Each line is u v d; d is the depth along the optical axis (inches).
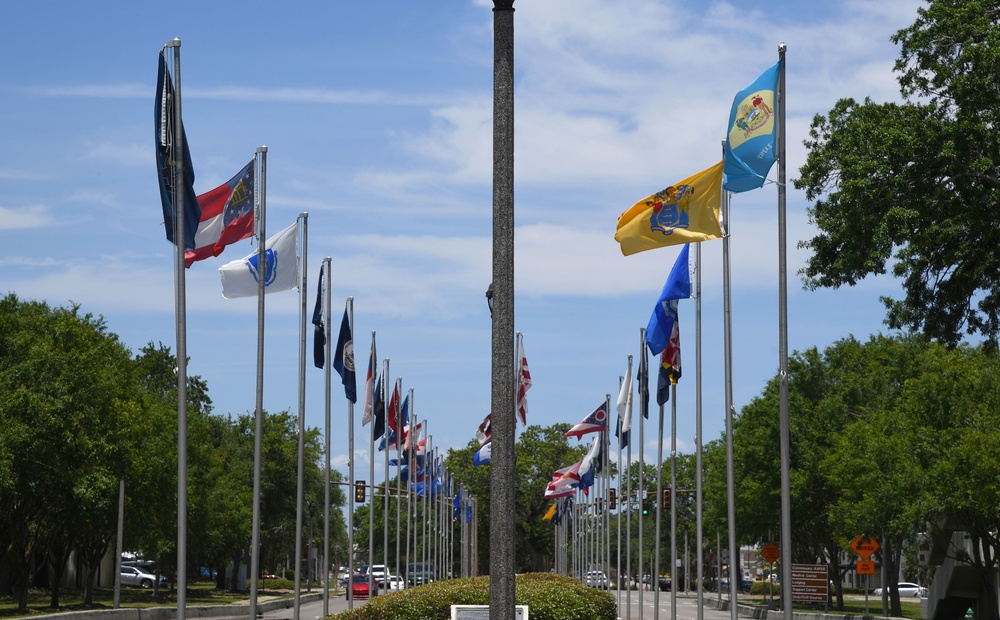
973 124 1018.1
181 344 809.5
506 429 479.8
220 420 3235.7
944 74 1063.6
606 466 2256.4
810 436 2410.2
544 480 4753.9
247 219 1106.1
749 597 3779.5
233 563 3161.9
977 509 1642.5
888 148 1048.8
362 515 5757.9
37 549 2023.9
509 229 487.8
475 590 1072.8
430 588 1169.4
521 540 4896.7
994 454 1558.8
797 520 2455.7
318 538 4436.5
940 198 1074.7
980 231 1095.6
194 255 1074.1
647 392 1781.5
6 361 1696.6
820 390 2500.0
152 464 1902.1
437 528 3459.6
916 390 1737.2
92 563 2001.7
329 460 1557.6
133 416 1823.3
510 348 482.9
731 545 1099.3
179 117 824.9
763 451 2442.2
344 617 1066.1
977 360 1763.0
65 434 1649.9
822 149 1123.9
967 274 1135.6
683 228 922.1
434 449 3105.3
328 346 1496.1
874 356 2381.9
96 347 1779.0
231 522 2721.5
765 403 2480.3
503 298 483.8
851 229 1063.6
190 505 2324.1
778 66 841.5
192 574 3735.2
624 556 5615.2
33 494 1670.8
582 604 1101.7
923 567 2792.8
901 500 1668.3
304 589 3671.3
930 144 1032.2
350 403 1636.3
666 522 4758.9
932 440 1685.5
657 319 1360.7
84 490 1664.6
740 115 847.7
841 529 2090.3
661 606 2957.7
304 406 1366.9
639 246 930.7
